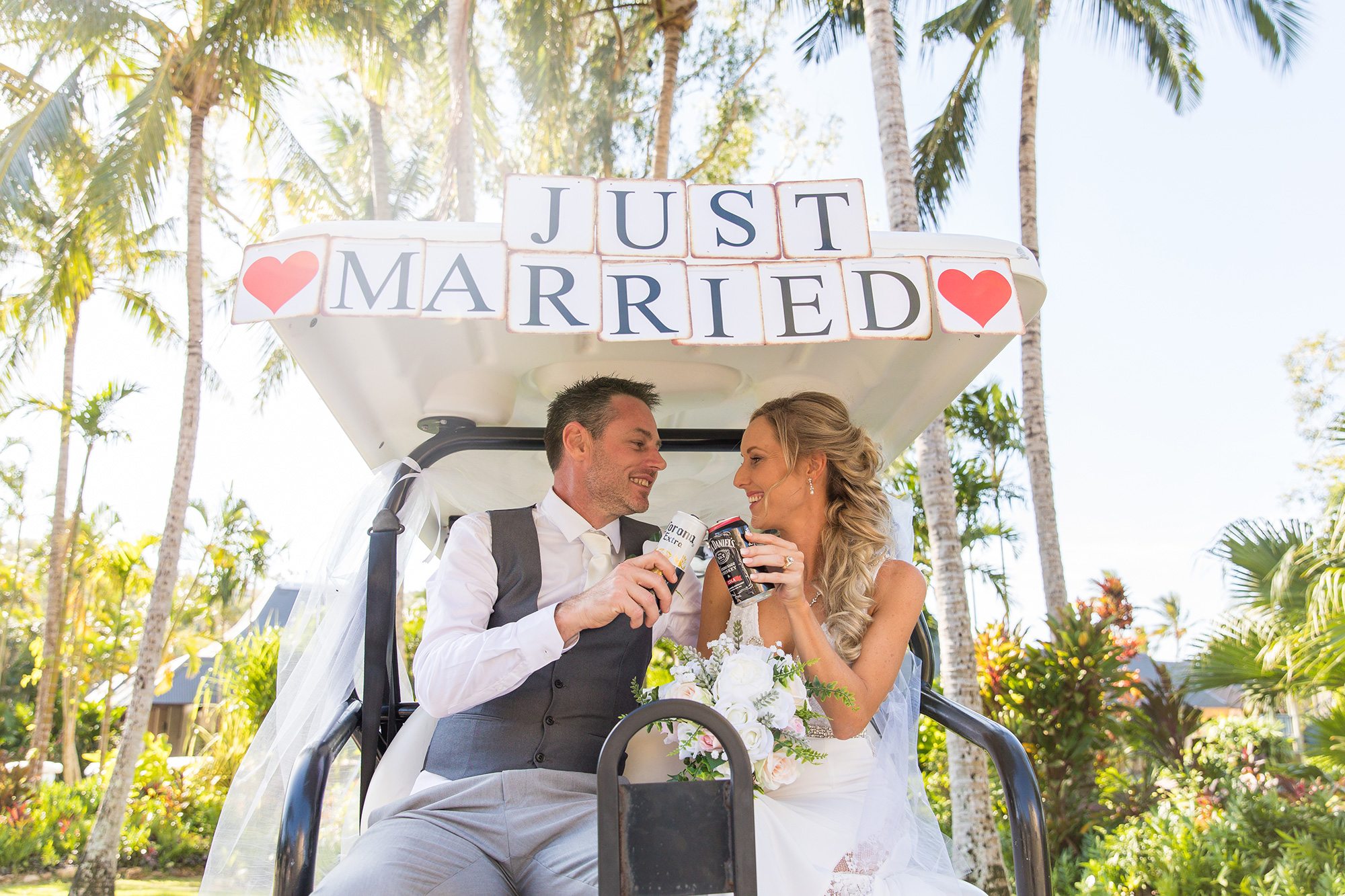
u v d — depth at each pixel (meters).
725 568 1.72
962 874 6.50
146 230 13.62
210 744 14.88
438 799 1.73
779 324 1.53
